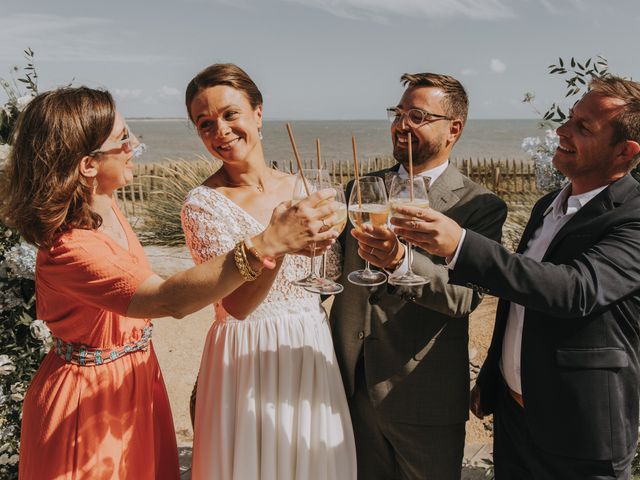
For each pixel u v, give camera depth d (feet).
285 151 189.47
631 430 6.45
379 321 7.63
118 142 5.88
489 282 5.86
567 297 5.73
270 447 6.83
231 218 7.06
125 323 6.27
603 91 6.47
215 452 6.91
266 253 5.13
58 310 6.00
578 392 6.31
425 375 7.53
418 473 7.67
